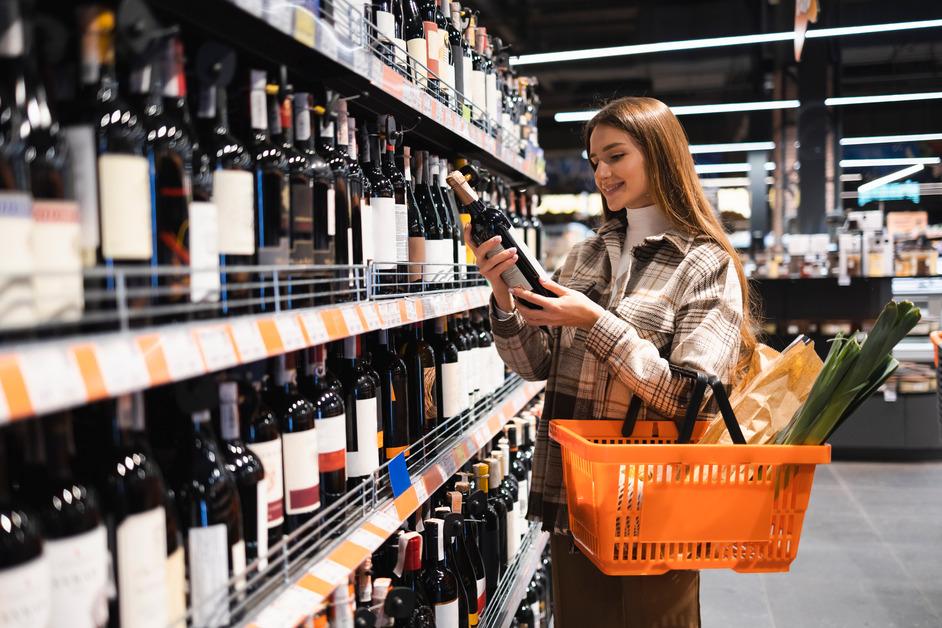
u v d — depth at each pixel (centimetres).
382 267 194
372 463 180
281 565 136
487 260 196
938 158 1256
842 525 504
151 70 111
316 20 140
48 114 92
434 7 248
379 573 204
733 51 1085
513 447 332
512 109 362
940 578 412
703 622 370
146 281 102
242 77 156
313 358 160
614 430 193
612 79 1190
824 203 913
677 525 166
